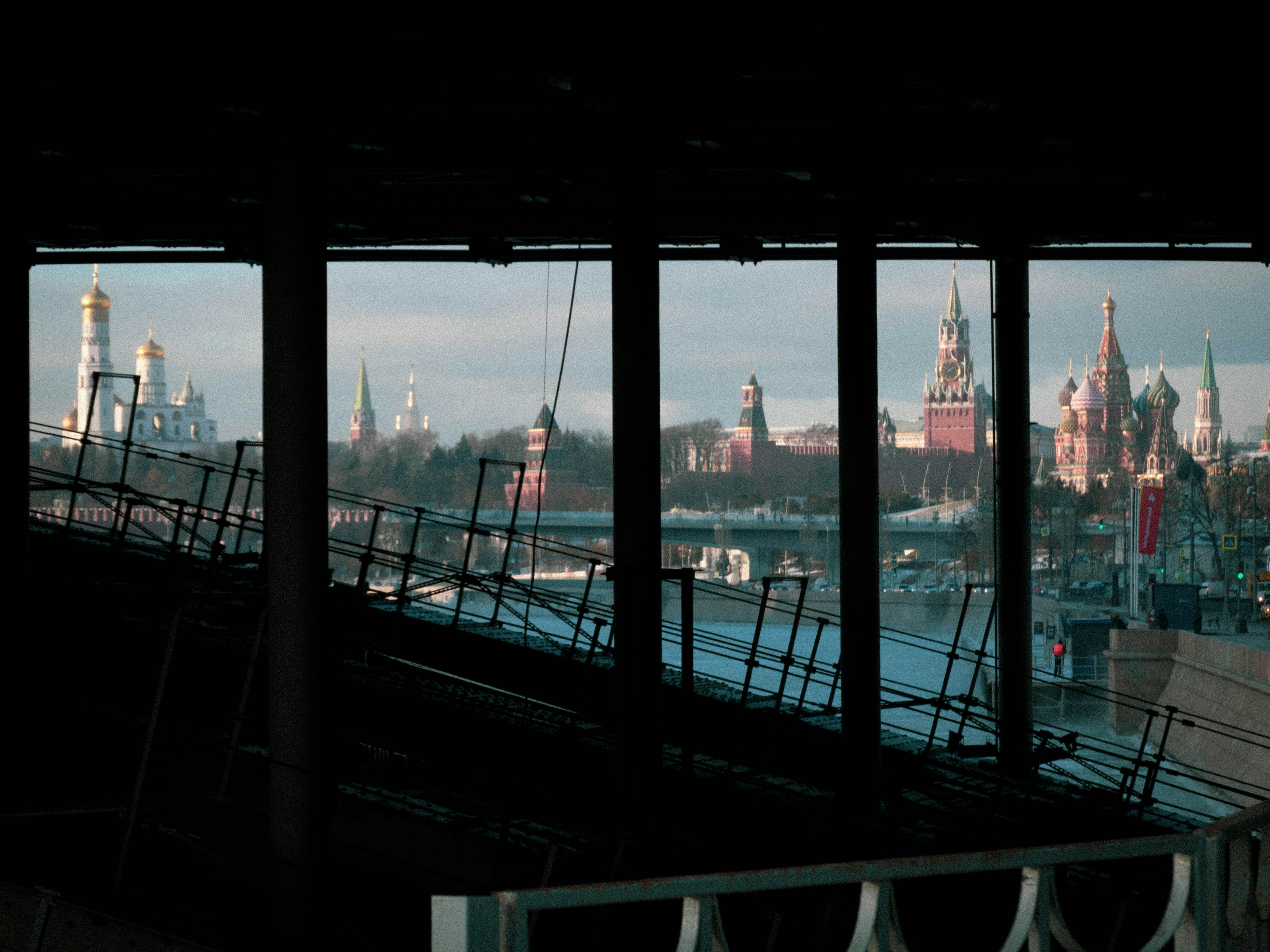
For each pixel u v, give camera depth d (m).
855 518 20.78
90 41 17.27
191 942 11.52
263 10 14.17
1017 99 19.73
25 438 20.48
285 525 13.92
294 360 13.96
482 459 23.25
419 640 22.16
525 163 23.84
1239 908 5.42
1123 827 19.44
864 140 20.31
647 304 17.88
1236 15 16.69
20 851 13.67
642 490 17.66
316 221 14.09
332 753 14.13
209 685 17.11
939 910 15.28
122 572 20.08
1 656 16.73
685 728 16.86
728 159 22.61
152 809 15.07
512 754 17.33
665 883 3.94
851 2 16.67
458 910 3.60
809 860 15.91
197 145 22.52
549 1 16.81
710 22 17.28
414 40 16.95
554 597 23.66
